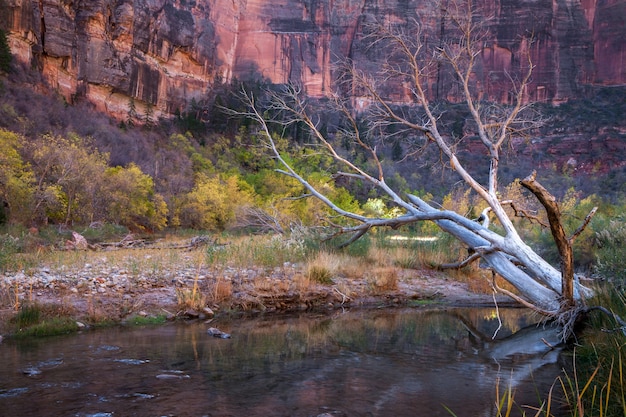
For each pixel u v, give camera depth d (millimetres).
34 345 5629
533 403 3852
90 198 26859
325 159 30844
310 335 6551
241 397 3836
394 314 8617
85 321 6934
